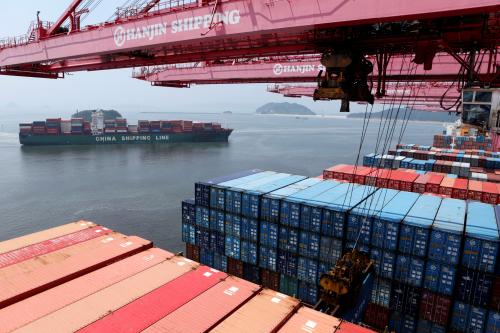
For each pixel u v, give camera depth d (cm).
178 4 1877
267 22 1507
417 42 1386
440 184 2519
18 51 3002
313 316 943
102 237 1403
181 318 890
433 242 1534
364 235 1706
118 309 927
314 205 1852
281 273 2011
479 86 1414
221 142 15188
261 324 880
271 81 4609
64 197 5894
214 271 1157
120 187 6644
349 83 1453
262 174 2694
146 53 2647
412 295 1622
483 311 1466
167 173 8125
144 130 13838
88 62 3117
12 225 4591
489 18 1231
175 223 4744
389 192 2159
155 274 1129
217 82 4959
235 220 2159
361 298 1330
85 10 2561
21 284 1020
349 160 10581
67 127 12781
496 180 3269
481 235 1467
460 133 7256
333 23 1320
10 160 9662
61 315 898
